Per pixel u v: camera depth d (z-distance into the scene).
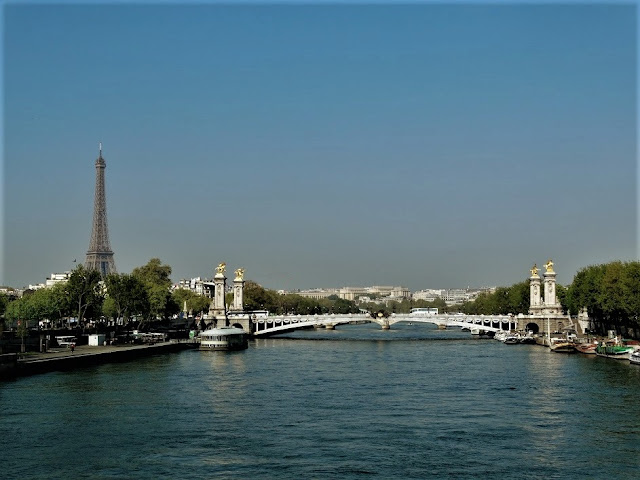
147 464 113.75
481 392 176.12
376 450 121.44
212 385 187.88
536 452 120.38
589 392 173.38
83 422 140.50
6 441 126.19
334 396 170.88
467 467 112.69
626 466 113.25
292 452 120.31
